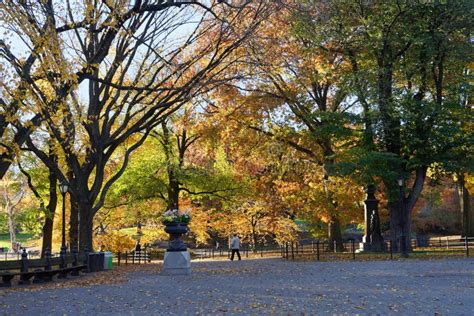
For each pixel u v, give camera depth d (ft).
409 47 108.78
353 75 106.42
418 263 84.43
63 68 52.60
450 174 120.67
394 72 112.27
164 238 138.72
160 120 88.84
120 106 87.61
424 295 45.37
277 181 132.57
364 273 68.69
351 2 104.94
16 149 53.72
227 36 81.41
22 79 51.37
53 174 105.60
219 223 147.54
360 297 44.86
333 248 130.93
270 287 54.24
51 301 45.62
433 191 171.01
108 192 123.75
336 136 110.73
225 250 180.55
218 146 137.39
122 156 125.39
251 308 39.29
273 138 128.26
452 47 106.22
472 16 103.86
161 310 39.19
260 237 185.16
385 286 52.95
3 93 51.01
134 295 49.32
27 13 51.80
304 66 117.19
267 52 97.50
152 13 74.28
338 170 106.11
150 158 126.93
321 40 106.42
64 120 70.79
